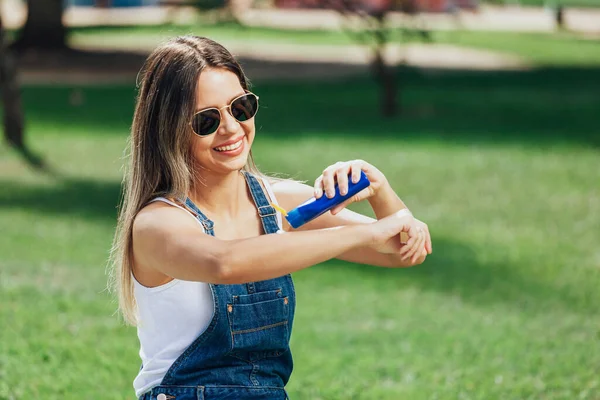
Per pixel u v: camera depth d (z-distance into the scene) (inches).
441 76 978.7
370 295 303.6
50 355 221.0
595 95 858.1
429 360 235.8
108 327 249.4
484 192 469.7
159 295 102.3
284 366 109.2
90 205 420.2
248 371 104.7
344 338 254.2
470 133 647.1
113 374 211.2
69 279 299.9
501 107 777.6
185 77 101.7
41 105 745.6
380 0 745.0
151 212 101.0
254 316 103.7
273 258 91.9
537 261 350.6
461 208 437.1
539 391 211.2
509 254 360.5
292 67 1055.0
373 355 238.2
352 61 1123.3
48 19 1140.5
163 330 103.3
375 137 625.6
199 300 102.0
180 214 100.9
